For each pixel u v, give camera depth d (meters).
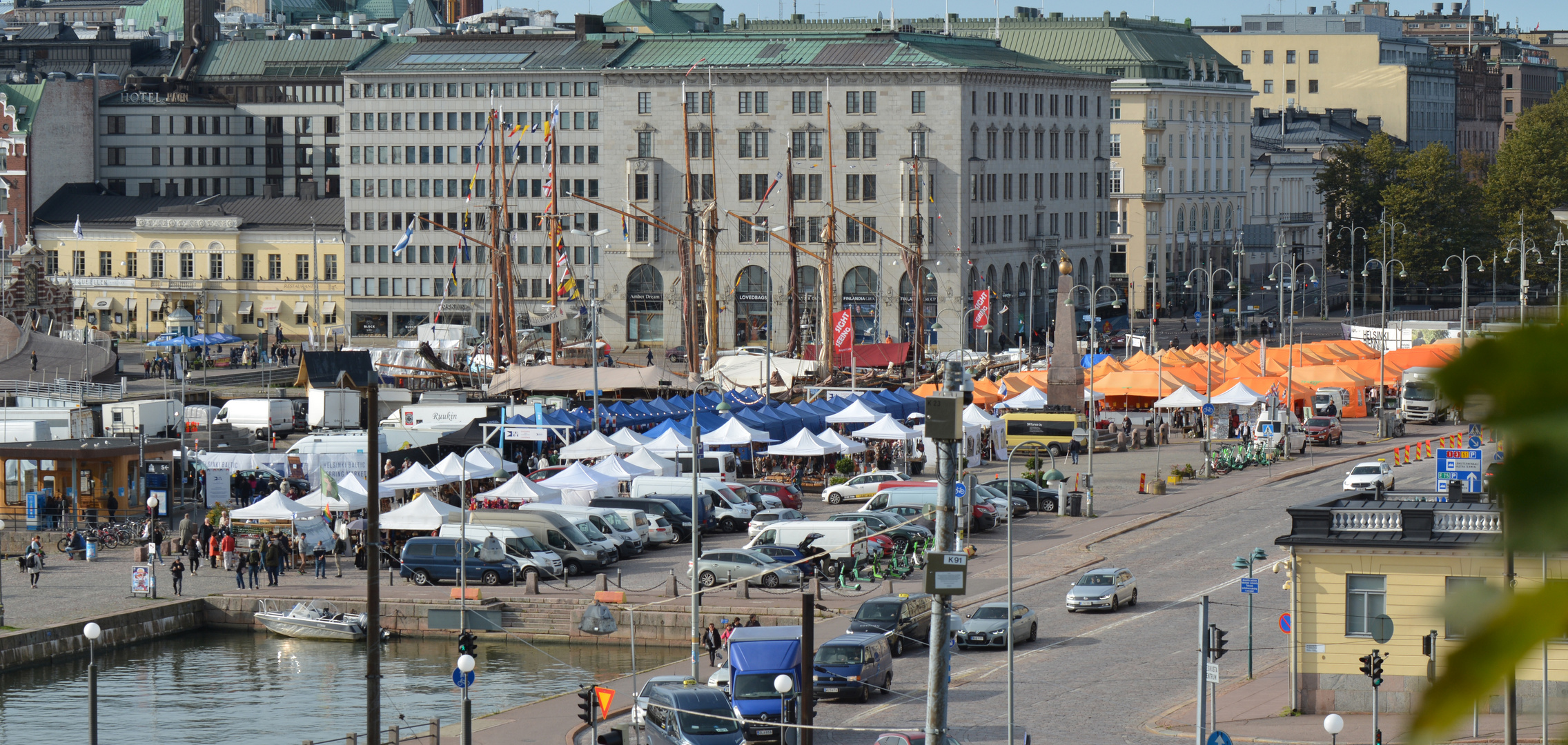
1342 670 117.38
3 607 164.50
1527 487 6.94
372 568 92.44
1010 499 117.38
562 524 186.50
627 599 170.12
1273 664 135.25
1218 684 129.38
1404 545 114.50
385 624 171.38
